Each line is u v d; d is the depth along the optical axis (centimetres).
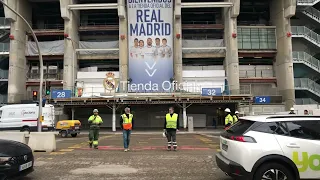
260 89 4159
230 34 3922
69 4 3931
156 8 3969
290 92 3822
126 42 3931
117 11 4228
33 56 4134
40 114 1917
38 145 1241
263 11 4506
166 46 3934
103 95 3434
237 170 559
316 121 586
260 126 580
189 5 3866
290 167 554
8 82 3928
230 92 3822
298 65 4131
